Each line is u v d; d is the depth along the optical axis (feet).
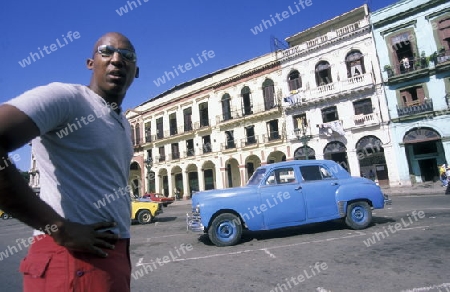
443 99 60.44
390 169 65.46
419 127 62.59
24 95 3.26
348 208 21.88
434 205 32.35
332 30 78.59
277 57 83.71
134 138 128.57
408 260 13.87
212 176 103.65
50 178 3.89
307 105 76.95
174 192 110.52
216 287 12.51
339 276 12.54
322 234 21.35
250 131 90.89
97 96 4.42
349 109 71.31
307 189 21.38
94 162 4.10
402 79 64.49
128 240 4.67
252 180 22.61
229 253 18.19
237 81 92.53
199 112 103.45
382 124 66.85
